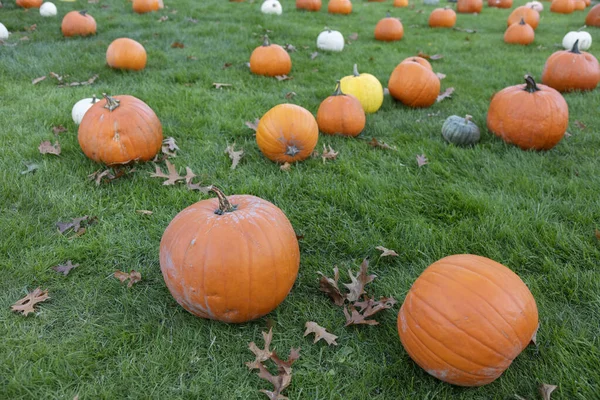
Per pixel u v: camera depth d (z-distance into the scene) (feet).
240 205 9.08
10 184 12.96
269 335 8.61
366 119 19.04
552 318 9.30
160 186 13.46
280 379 7.96
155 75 23.16
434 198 13.26
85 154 14.32
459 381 7.71
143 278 10.33
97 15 35.55
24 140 15.78
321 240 11.76
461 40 34.12
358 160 15.33
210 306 8.46
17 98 19.66
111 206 12.60
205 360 8.48
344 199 13.03
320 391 8.00
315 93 21.66
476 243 11.30
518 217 12.18
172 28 32.24
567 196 13.34
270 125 14.34
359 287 9.88
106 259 10.75
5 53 25.20
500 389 8.01
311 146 14.79
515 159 15.34
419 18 42.60
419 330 7.66
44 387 7.84
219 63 25.61
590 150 16.22
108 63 23.76
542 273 10.61
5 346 8.47
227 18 36.76
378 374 8.28
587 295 9.78
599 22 39.65
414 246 11.35
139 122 13.82
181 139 16.58
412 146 16.35
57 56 25.04
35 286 9.93
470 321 7.27
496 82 24.13
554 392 7.86
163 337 8.75
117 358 8.41
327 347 8.81
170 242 8.55
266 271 8.38
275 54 23.63
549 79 22.70
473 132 16.31
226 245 8.16
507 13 47.24
